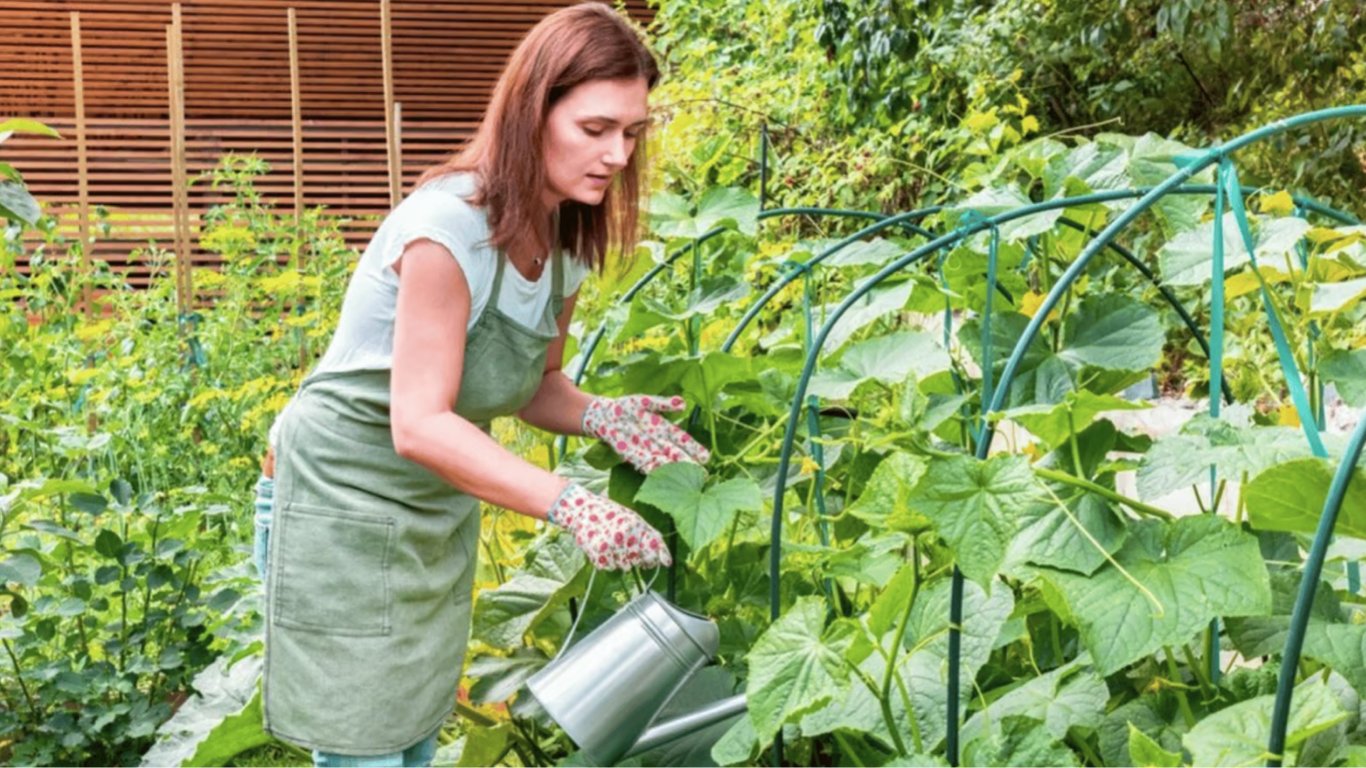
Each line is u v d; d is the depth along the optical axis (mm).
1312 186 5391
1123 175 2184
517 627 2328
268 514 2172
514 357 1981
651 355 2277
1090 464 1986
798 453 2398
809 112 6336
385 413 1961
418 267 1846
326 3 8938
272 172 9125
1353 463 1301
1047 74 6309
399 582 1983
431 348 1862
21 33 8711
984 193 2197
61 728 3037
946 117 6102
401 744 2021
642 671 1930
